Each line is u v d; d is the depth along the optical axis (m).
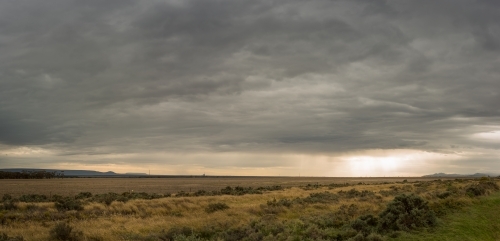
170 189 88.44
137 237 18.34
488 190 33.03
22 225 23.00
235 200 37.81
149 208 30.02
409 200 20.48
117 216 26.58
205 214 26.72
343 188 60.47
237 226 20.39
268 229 18.22
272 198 40.44
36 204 32.97
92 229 20.95
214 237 18.17
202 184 127.81
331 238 16.66
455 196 27.47
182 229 19.34
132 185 118.81
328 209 26.84
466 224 19.30
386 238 16.36
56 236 18.78
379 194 39.28
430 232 17.67
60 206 30.91
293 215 24.44
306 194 46.12
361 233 16.69
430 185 51.59
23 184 126.44
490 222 20.34
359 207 25.64
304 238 16.19
